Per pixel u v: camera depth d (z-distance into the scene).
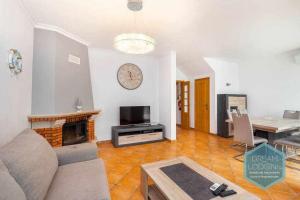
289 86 4.35
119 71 4.55
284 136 3.49
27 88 2.50
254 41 3.56
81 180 1.54
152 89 5.02
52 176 1.51
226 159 3.19
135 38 2.10
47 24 2.76
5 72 1.80
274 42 3.66
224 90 5.39
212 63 5.16
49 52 2.83
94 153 2.13
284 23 2.74
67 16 2.50
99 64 4.31
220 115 5.06
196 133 5.56
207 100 5.58
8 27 1.86
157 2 2.11
